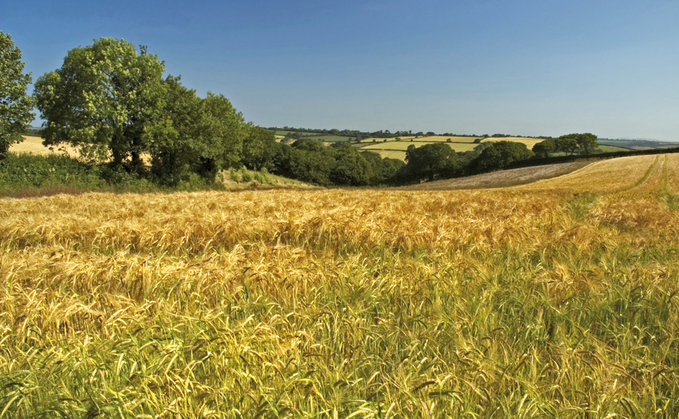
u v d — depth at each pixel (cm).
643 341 447
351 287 544
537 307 495
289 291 538
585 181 4916
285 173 8881
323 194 2183
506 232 919
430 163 10075
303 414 285
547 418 294
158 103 3531
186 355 357
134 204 1550
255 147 6988
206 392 300
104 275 578
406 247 850
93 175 3316
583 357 369
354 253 823
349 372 358
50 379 336
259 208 1354
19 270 600
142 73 3519
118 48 3375
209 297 528
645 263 755
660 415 316
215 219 1009
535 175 6600
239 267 598
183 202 1591
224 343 366
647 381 344
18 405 304
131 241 901
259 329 385
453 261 698
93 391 316
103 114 3250
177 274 570
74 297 516
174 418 280
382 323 439
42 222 981
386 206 1523
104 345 382
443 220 1054
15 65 2828
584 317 481
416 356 374
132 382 316
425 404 281
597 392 323
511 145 9288
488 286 550
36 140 6462
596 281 578
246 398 303
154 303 488
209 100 5288
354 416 290
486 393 307
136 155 3784
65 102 3372
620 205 1591
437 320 443
